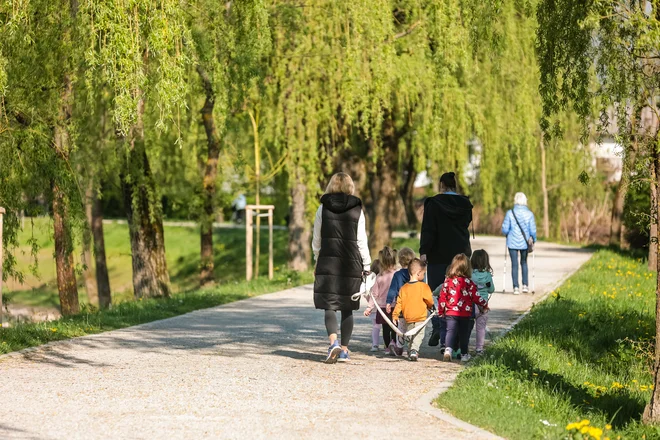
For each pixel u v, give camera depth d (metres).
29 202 32.09
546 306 30.77
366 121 39.41
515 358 20.05
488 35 23.22
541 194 90.75
